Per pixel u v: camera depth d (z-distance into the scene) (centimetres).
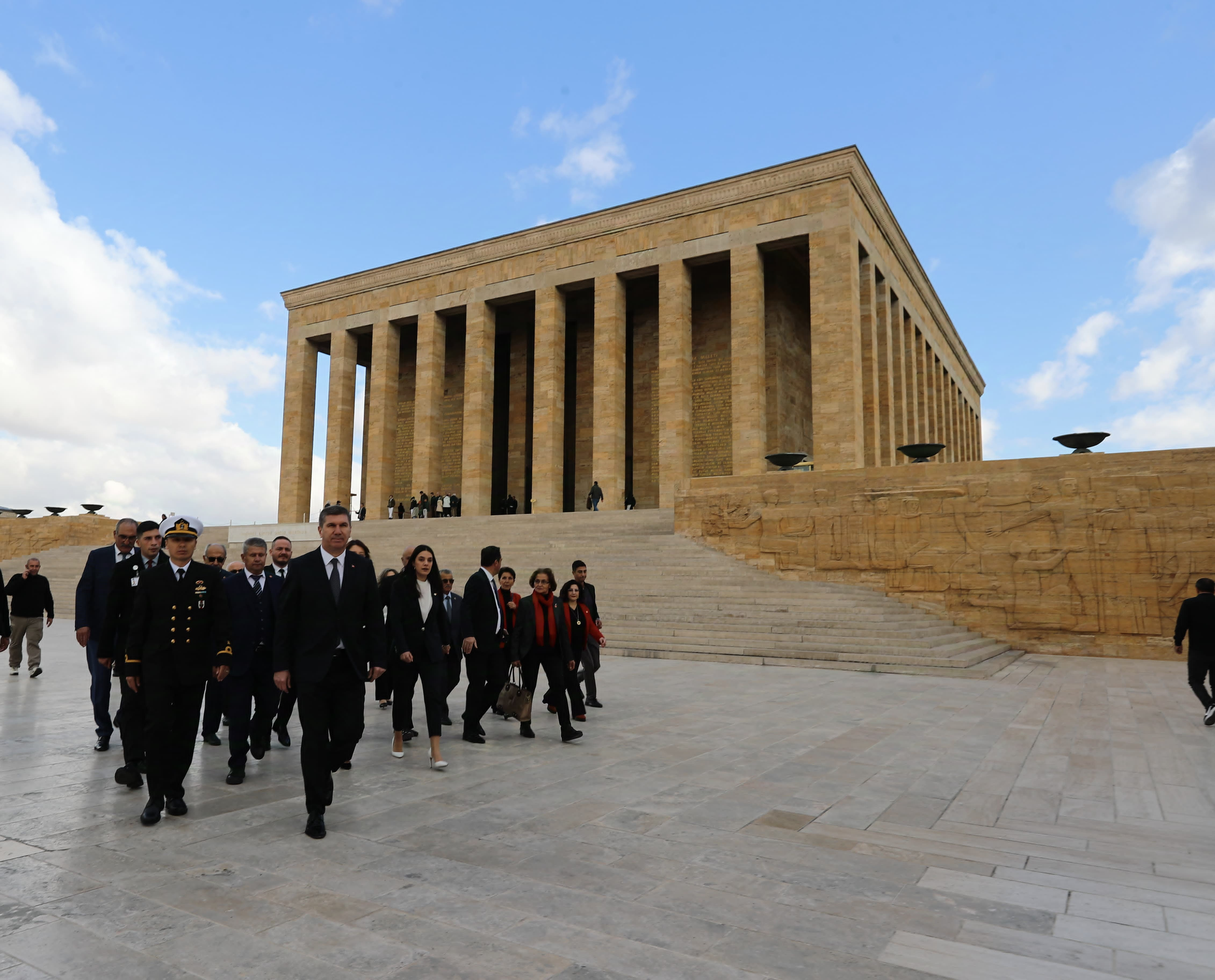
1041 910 385
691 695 1099
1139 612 1664
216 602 559
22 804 557
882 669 1370
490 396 3778
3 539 3478
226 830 505
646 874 430
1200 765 703
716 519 2148
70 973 314
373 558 2656
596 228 3491
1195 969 325
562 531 2573
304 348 4309
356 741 532
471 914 376
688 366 3303
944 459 4550
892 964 328
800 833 506
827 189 3034
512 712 789
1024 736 830
